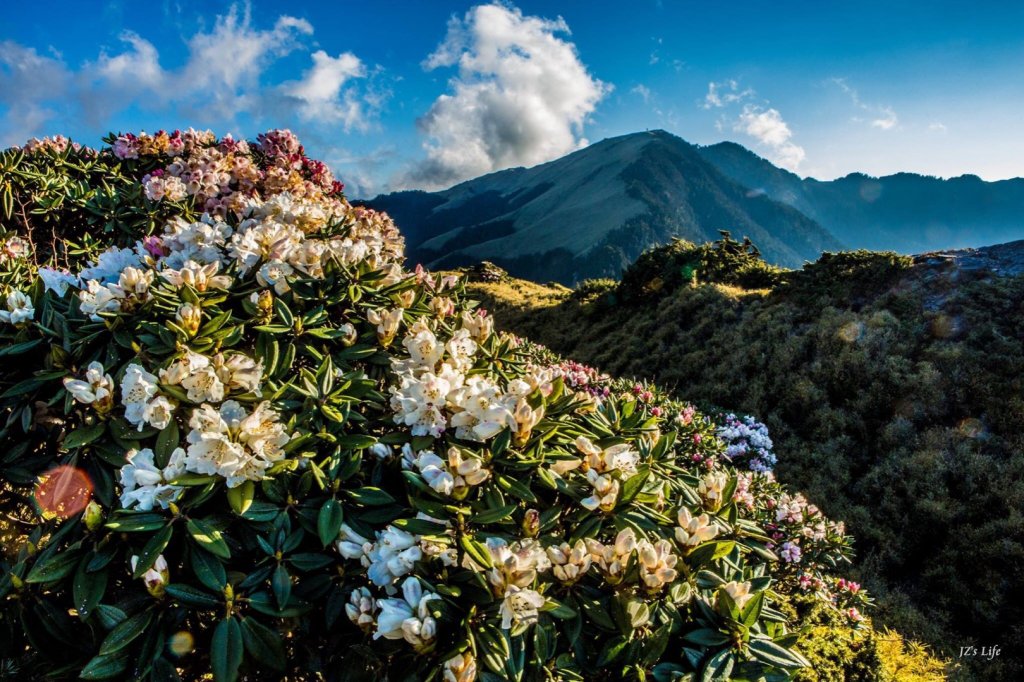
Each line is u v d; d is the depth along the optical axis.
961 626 5.49
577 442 1.76
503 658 1.30
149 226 3.86
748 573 1.81
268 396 1.70
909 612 5.54
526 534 1.58
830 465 8.03
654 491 1.78
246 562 1.51
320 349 2.08
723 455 6.09
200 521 1.42
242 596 1.38
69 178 4.23
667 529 1.71
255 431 1.49
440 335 2.34
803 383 9.92
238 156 5.22
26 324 1.83
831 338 10.66
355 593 1.41
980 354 9.02
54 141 4.77
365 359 2.07
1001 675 4.84
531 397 1.87
